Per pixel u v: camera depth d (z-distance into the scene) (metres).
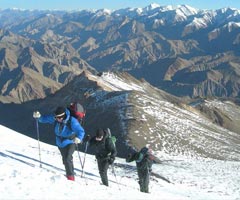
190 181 39.22
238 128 184.38
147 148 19.98
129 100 132.62
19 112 172.12
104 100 142.62
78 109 14.82
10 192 11.48
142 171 19.83
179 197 21.45
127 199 14.13
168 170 47.25
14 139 25.94
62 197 12.15
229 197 32.19
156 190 23.19
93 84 168.38
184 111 155.38
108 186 17.27
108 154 17.28
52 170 17.22
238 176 51.44
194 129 127.94
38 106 173.75
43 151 24.58
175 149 103.00
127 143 99.69
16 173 13.20
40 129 128.00
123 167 33.97
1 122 167.00
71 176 15.06
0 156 16.33
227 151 112.81
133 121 114.06
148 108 132.50
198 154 102.88
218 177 47.31
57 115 14.38
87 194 13.16
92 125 123.75
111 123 117.62
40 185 12.70
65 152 14.90
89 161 27.33
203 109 190.62
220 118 186.50
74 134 14.84
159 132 112.56
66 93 171.50
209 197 28.59
